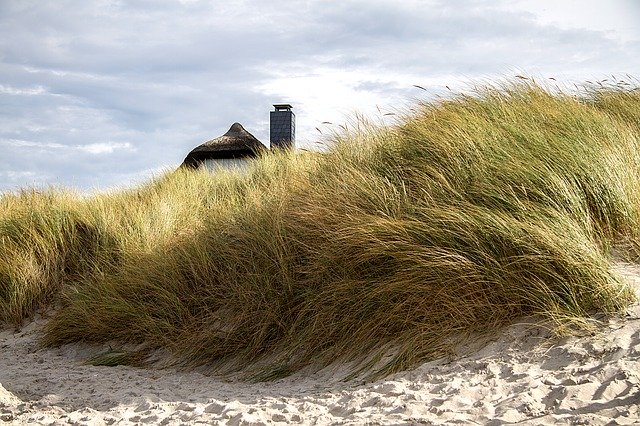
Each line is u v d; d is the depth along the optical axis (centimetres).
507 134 672
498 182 593
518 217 555
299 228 661
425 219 574
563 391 374
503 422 342
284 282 631
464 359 468
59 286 884
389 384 440
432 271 527
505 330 486
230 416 404
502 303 504
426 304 520
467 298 513
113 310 730
